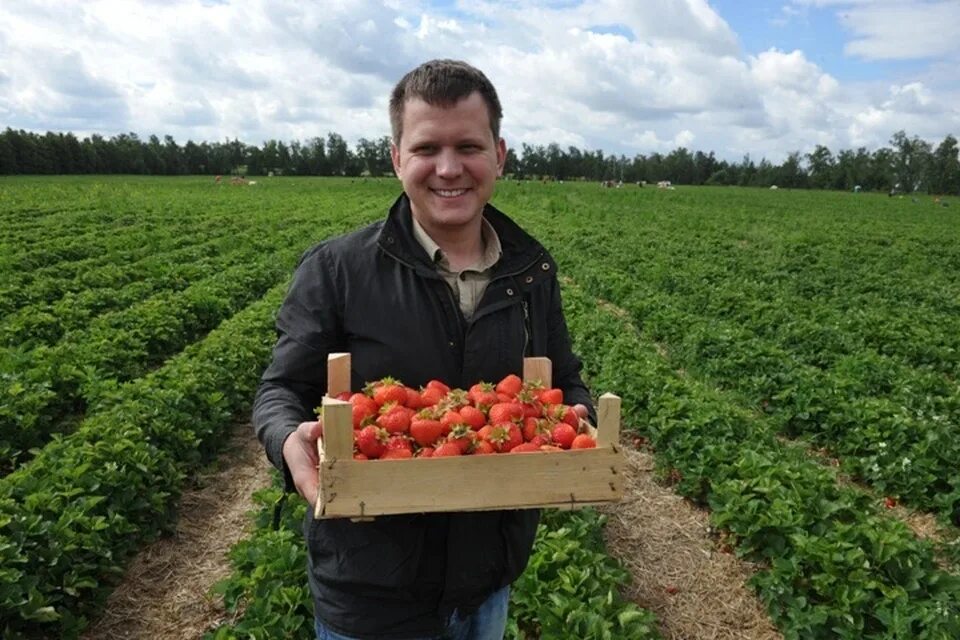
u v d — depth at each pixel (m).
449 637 2.94
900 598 5.35
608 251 26.45
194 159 137.75
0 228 29.47
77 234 28.81
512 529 2.85
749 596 6.11
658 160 151.00
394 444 2.46
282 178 119.25
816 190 121.19
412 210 2.88
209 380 9.38
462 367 2.85
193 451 8.09
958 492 7.54
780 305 16.44
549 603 5.22
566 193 68.31
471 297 2.89
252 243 26.11
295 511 6.32
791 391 10.15
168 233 28.88
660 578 6.32
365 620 2.71
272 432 2.61
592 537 6.43
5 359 10.22
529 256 2.96
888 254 29.05
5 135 107.75
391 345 2.76
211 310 14.76
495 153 2.82
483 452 2.47
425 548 2.72
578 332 12.99
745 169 146.00
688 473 7.74
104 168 122.00
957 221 54.66
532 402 2.71
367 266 2.80
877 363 11.64
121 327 12.65
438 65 2.69
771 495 6.70
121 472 6.64
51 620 5.04
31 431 8.48
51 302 15.78
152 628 5.55
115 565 5.93
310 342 2.77
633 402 9.56
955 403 9.94
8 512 5.81
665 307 15.56
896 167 144.25
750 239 34.44
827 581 5.62
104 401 8.77
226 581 5.63
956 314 18.23
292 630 5.00
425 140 2.64
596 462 2.47
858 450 8.91
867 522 6.32
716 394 10.07
